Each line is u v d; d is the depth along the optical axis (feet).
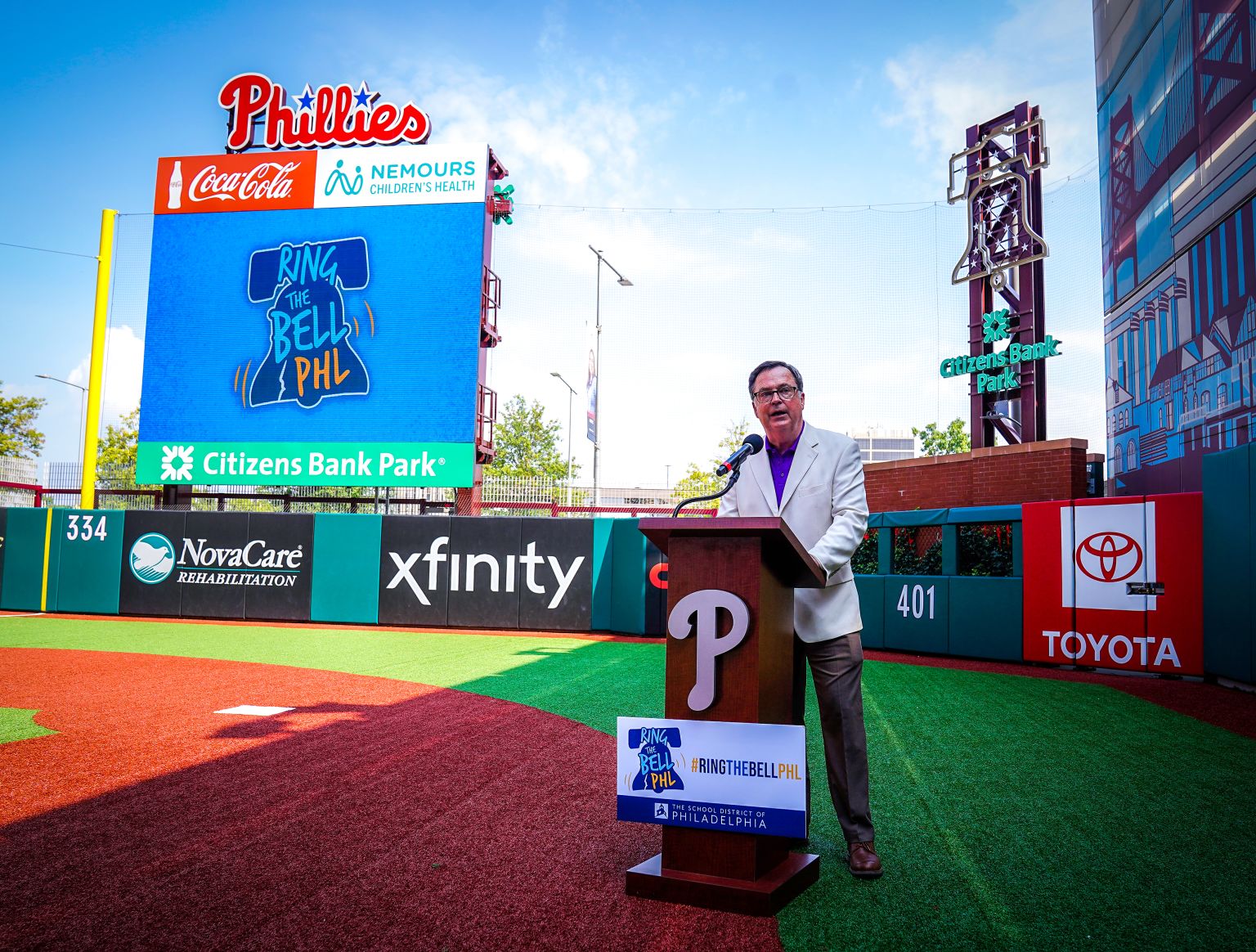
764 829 7.92
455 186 48.29
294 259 49.01
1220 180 33.06
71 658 27.63
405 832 10.26
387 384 47.57
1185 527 25.14
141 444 49.11
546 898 8.22
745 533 8.07
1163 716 18.86
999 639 29.35
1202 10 34.40
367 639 35.60
